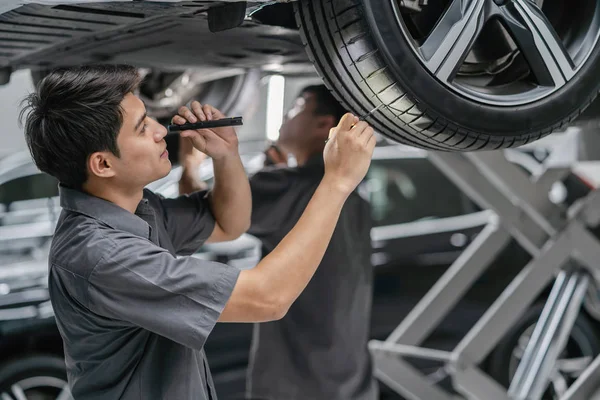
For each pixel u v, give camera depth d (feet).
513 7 6.86
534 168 19.81
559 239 13.74
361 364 11.94
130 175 6.70
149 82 12.87
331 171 6.59
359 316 11.98
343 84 6.73
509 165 13.46
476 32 6.66
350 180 6.56
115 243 6.36
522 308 13.76
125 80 6.57
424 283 19.15
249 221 8.65
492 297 19.25
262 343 11.93
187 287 6.23
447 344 19.03
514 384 14.12
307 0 6.62
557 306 14.42
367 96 6.63
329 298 11.71
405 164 19.67
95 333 6.61
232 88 13.51
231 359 17.16
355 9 6.32
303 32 6.75
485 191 13.80
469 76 7.32
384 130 7.02
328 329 11.71
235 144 8.10
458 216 19.69
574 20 7.28
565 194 19.08
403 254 19.12
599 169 18.44
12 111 22.80
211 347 17.08
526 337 18.21
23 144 22.90
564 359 18.65
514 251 19.30
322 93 11.64
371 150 6.61
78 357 6.81
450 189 19.75
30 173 17.81
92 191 6.80
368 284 12.18
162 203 8.39
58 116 6.45
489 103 6.72
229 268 6.35
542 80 7.00
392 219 19.39
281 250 6.42
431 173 19.75
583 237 13.78
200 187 9.62
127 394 6.79
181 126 7.60
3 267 16.47
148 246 6.40
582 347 18.54
